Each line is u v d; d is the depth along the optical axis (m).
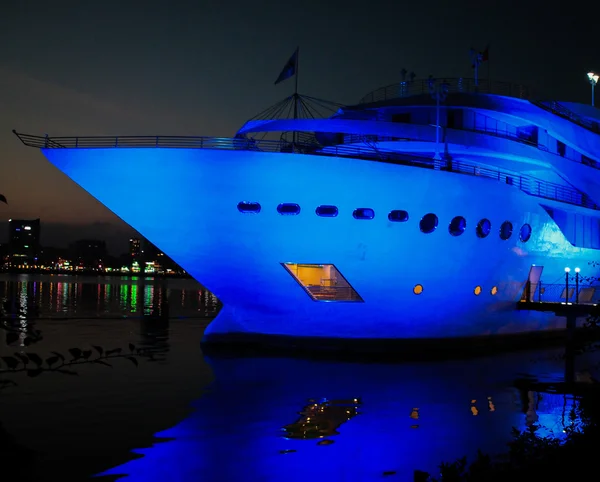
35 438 13.40
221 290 25.25
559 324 31.81
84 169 23.38
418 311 25.58
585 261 32.34
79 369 21.89
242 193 23.17
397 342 25.91
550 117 30.98
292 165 22.89
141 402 16.94
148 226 23.92
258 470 11.79
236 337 26.61
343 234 23.70
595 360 25.64
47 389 18.36
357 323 25.22
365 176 23.34
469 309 26.92
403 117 30.98
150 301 69.12
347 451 12.98
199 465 11.96
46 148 23.38
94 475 11.27
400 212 24.02
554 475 8.08
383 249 24.14
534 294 30.19
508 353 27.20
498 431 14.55
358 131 27.00
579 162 32.75
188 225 23.75
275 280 24.50
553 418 15.77
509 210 26.83
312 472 11.73
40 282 145.50
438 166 25.66
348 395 18.30
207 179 23.05
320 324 25.25
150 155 22.95
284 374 21.45
